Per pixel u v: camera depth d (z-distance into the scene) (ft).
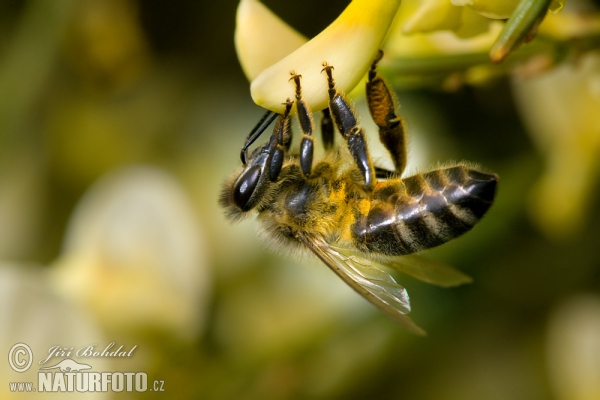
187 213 0.42
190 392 0.42
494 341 0.44
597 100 0.40
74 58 0.48
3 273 0.40
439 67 0.34
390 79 0.34
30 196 0.48
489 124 0.45
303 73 0.30
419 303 0.43
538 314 0.44
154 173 0.42
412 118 0.45
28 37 0.47
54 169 0.48
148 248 0.42
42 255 0.48
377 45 0.30
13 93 0.47
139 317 0.41
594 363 0.41
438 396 0.43
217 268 0.46
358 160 0.33
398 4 0.30
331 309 0.44
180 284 0.42
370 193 0.35
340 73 0.30
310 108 0.31
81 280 0.41
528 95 0.41
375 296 0.34
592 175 0.41
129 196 0.42
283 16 0.46
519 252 0.43
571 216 0.41
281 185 0.35
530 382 0.44
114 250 0.42
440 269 0.35
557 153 0.41
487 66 0.34
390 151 0.34
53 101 0.48
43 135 0.48
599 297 0.43
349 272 0.35
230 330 0.44
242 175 0.35
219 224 0.46
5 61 0.47
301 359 0.43
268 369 0.43
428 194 0.34
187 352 0.42
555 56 0.34
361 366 0.43
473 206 0.33
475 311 0.44
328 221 0.35
